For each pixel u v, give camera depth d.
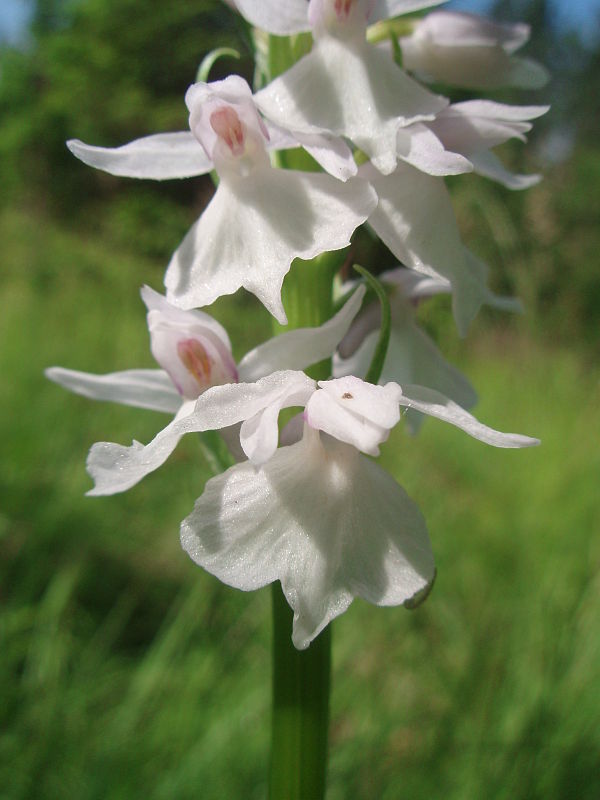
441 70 0.05
